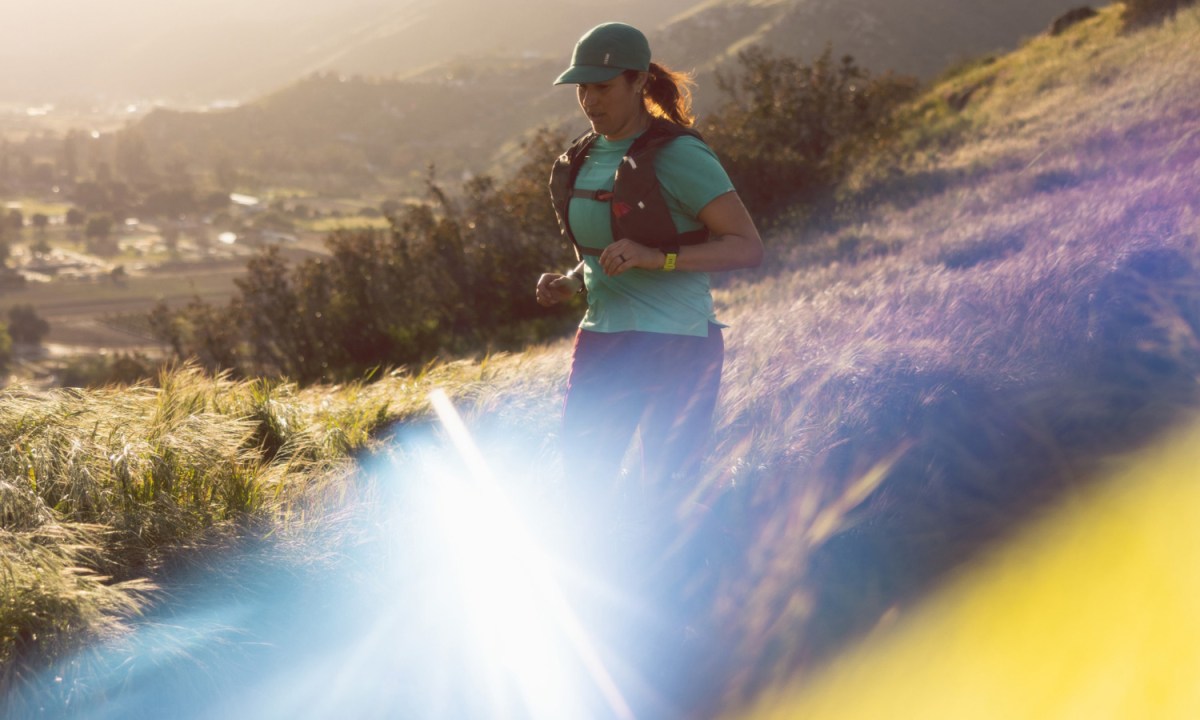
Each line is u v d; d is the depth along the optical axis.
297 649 2.61
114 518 2.98
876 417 3.53
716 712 2.21
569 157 3.06
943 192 18.33
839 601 2.51
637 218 2.81
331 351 32.03
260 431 4.53
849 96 29.83
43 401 3.74
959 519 2.84
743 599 2.64
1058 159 15.38
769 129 29.58
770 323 5.48
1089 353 3.75
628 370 2.99
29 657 2.27
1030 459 3.07
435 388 4.92
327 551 2.97
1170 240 4.44
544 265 31.11
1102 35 26.91
